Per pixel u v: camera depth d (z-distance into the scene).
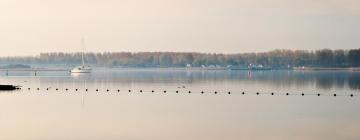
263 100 85.75
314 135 46.56
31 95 96.00
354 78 197.75
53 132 47.31
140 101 83.31
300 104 77.44
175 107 72.19
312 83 152.62
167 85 140.12
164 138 44.75
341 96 94.56
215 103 79.44
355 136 45.94
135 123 53.91
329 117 60.03
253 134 47.19
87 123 53.62
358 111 66.56
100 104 77.38
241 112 65.50
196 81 170.75
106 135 45.88
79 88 122.88
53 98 89.44
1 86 112.31
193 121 55.97
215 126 52.16
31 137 44.66
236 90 115.69
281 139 44.66
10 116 59.59
